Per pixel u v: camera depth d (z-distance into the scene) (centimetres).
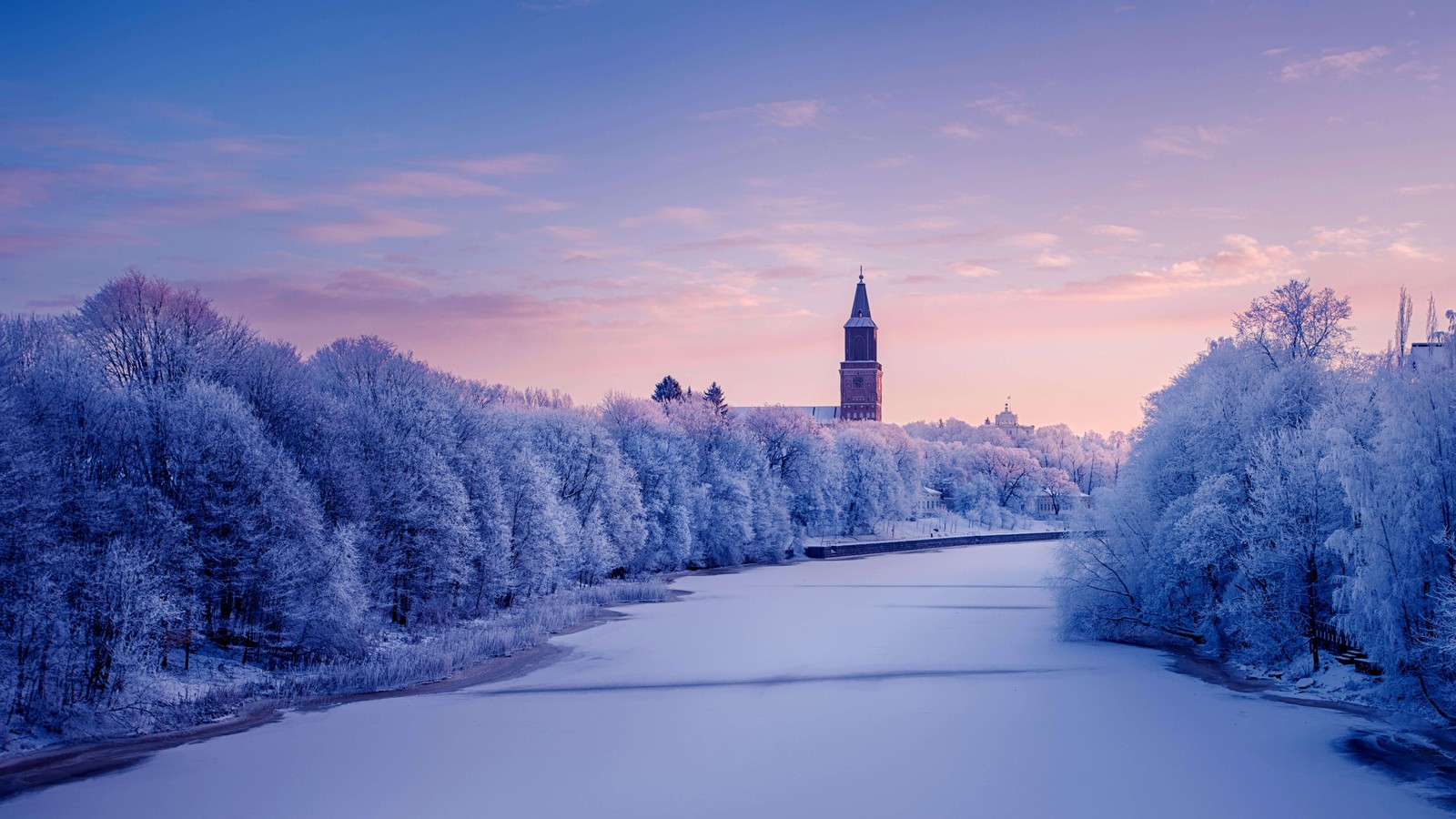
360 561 5322
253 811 3038
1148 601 5500
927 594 8694
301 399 6009
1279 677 4669
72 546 4066
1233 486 5069
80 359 4978
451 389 8344
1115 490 5984
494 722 4094
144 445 4828
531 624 6366
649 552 10044
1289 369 5291
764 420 14162
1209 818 2920
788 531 12700
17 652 3734
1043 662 5247
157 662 4347
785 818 2967
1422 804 2992
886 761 3525
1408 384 4044
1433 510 3791
